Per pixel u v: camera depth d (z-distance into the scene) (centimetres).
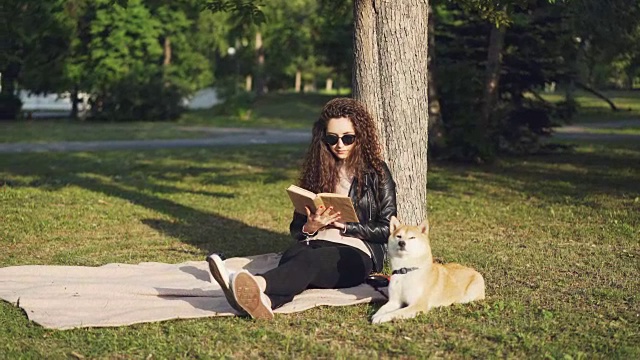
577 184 1524
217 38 4938
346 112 682
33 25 1593
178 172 1798
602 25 1741
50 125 3669
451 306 623
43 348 538
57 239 991
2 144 2586
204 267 796
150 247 949
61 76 4128
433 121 1912
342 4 1500
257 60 5809
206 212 1219
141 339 552
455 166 1838
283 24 5588
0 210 1179
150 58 4312
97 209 1216
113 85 4147
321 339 552
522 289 700
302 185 698
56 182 1561
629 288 709
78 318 598
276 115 4569
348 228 669
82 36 4153
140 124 3875
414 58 800
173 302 652
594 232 1010
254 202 1320
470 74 1936
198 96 5709
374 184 687
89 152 2316
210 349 530
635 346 536
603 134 2884
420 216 813
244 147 2519
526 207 1230
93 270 771
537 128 2089
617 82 4550
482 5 1058
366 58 802
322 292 660
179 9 4275
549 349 524
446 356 517
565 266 808
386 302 639
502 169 1788
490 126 1953
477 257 859
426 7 812
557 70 2014
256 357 518
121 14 4081
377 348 530
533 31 1939
